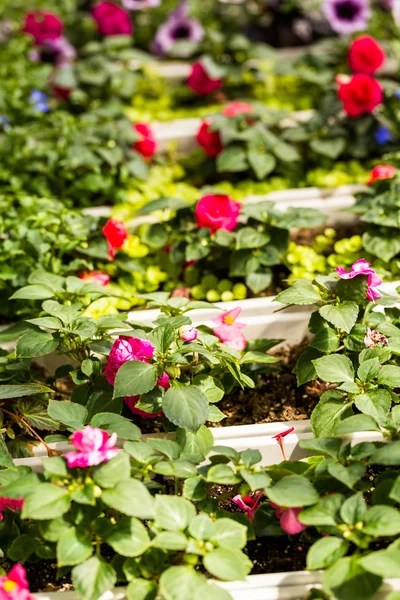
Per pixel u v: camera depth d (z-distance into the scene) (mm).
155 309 1279
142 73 1649
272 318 1258
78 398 1185
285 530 1110
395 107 1527
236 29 1810
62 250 1302
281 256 1320
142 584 1079
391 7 1741
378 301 1205
